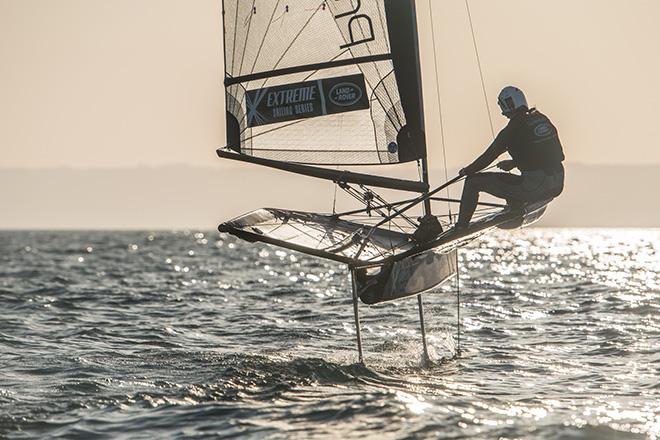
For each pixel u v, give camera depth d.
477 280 104.81
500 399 38.81
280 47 47.06
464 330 61.34
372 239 45.81
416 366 47.25
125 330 62.22
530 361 48.66
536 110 43.62
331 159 46.78
